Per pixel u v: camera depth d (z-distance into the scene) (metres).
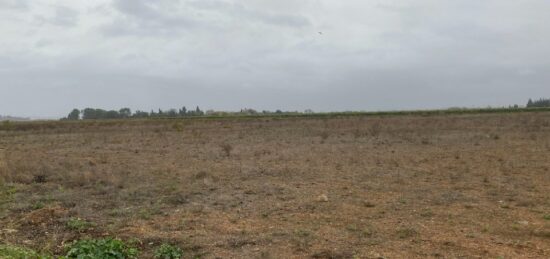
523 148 17.95
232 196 10.51
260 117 53.75
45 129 41.12
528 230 7.52
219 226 8.12
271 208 9.34
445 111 53.69
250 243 7.12
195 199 10.34
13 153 20.19
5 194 11.10
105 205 9.89
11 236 7.81
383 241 7.07
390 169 13.95
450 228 7.70
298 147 20.53
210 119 51.66
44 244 7.36
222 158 17.34
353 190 10.97
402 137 23.73
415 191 10.74
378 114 53.31
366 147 19.88
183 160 17.03
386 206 9.34
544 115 40.06
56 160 17.42
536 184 11.27
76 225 8.23
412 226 7.85
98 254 6.54
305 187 11.43
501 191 10.55
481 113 48.25
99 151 20.88
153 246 7.20
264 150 19.34
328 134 26.67
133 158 17.97
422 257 6.34
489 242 6.93
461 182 11.73
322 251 6.64
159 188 11.57
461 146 19.30
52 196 10.80
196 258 6.57
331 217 8.57
